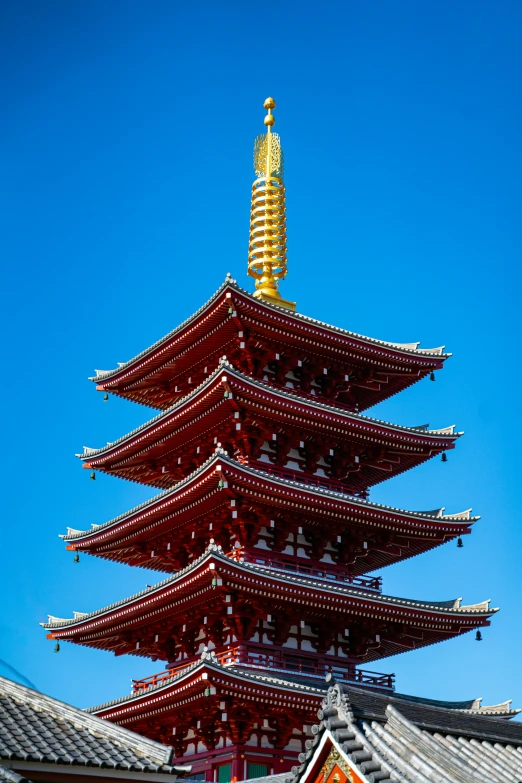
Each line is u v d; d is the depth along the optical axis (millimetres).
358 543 56125
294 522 53562
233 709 47125
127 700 49781
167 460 58906
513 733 29547
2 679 26484
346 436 56719
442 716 28578
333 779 23531
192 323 55625
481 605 55500
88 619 55750
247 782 39688
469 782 22297
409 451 59031
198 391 52312
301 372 58938
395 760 23469
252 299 53812
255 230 63312
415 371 61219
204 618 51875
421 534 56812
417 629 55125
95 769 23609
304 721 48688
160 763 24656
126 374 60625
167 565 59344
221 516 53031
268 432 54625
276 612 51156
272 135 66875
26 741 23734
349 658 53531
